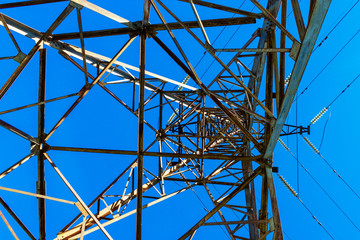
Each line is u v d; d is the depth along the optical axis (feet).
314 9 15.51
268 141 26.53
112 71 37.81
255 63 38.17
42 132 27.55
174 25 26.61
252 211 38.78
